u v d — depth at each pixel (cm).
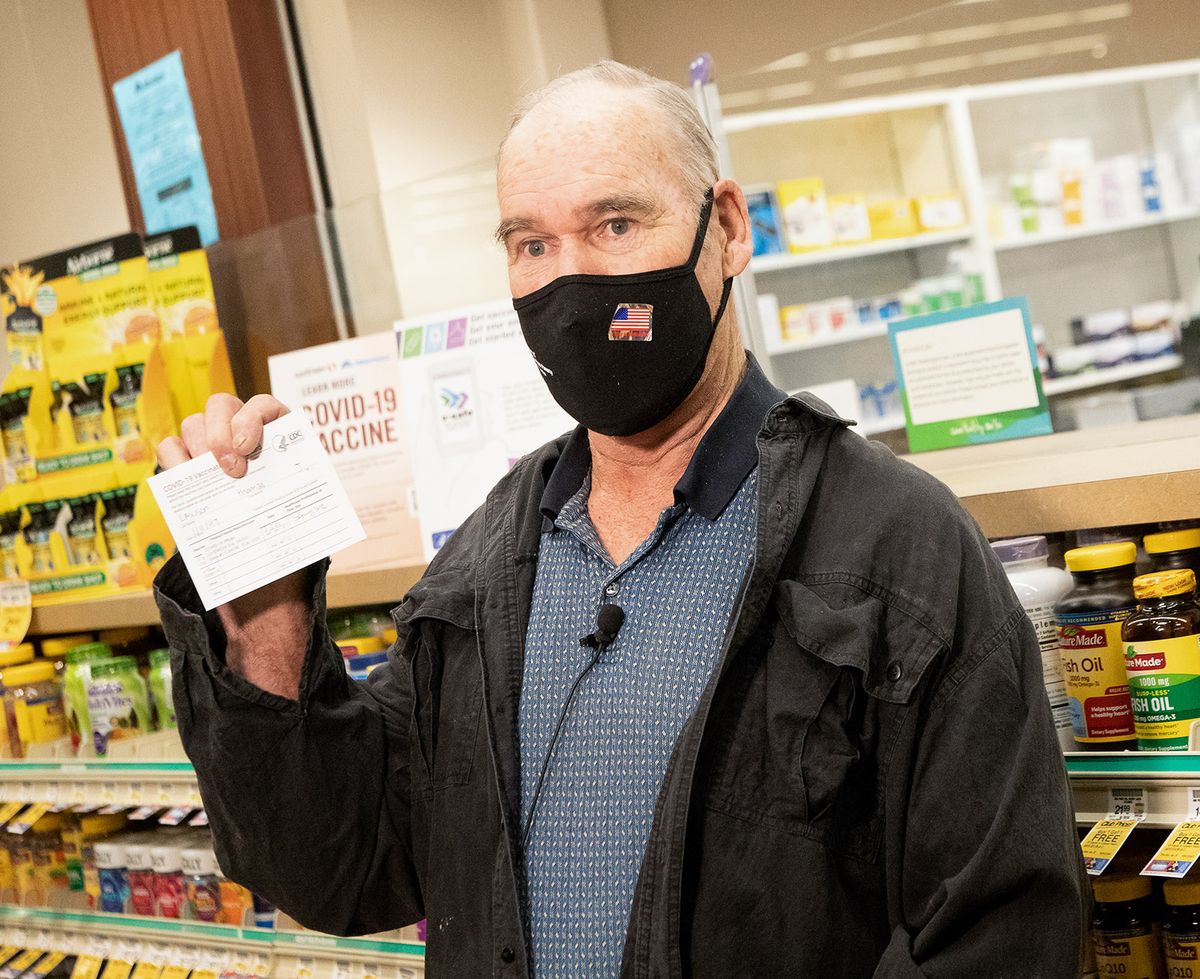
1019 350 191
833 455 123
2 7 550
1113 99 614
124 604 255
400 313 330
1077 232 593
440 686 137
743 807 113
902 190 623
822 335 575
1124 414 567
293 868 136
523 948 119
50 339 278
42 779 261
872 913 114
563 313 121
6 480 282
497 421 208
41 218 560
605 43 583
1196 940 147
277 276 319
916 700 110
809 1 614
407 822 144
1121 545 151
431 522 213
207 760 134
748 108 626
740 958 110
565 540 133
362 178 494
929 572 113
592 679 123
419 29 515
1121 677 148
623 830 117
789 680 113
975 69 602
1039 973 104
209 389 267
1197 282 602
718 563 121
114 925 261
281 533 133
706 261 124
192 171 397
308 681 135
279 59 387
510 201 123
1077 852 112
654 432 128
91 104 547
